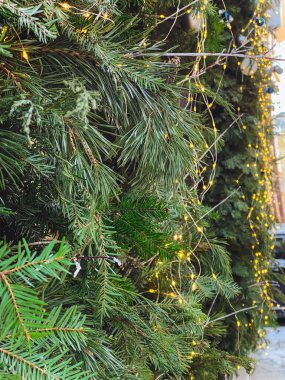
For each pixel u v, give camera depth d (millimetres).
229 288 1204
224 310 1666
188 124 694
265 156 1831
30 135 463
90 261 567
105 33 611
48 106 423
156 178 678
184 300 935
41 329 414
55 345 446
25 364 391
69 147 516
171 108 647
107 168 562
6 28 441
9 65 481
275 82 1925
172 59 829
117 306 623
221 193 1733
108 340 623
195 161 760
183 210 861
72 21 523
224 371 1163
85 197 536
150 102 624
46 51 539
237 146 1761
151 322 755
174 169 656
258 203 1772
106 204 569
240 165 1717
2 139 429
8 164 448
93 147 558
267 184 1852
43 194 555
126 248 637
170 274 1070
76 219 522
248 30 1688
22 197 552
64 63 555
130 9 766
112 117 633
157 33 1142
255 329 1748
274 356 1952
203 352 1129
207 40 1213
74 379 401
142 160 631
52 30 447
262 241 1778
